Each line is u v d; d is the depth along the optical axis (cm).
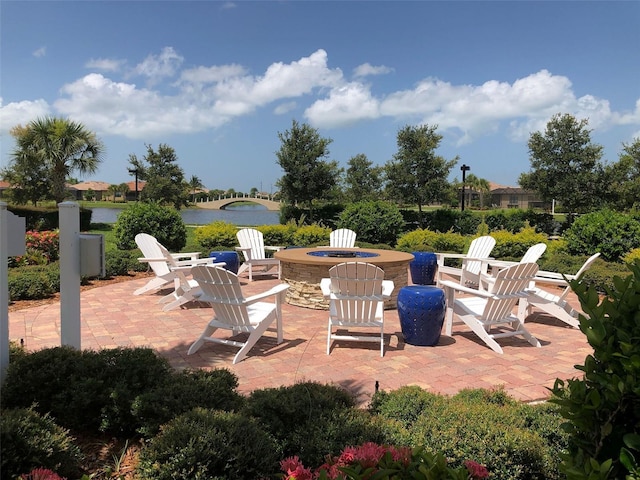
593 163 1795
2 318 264
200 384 273
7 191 2255
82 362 279
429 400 267
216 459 199
